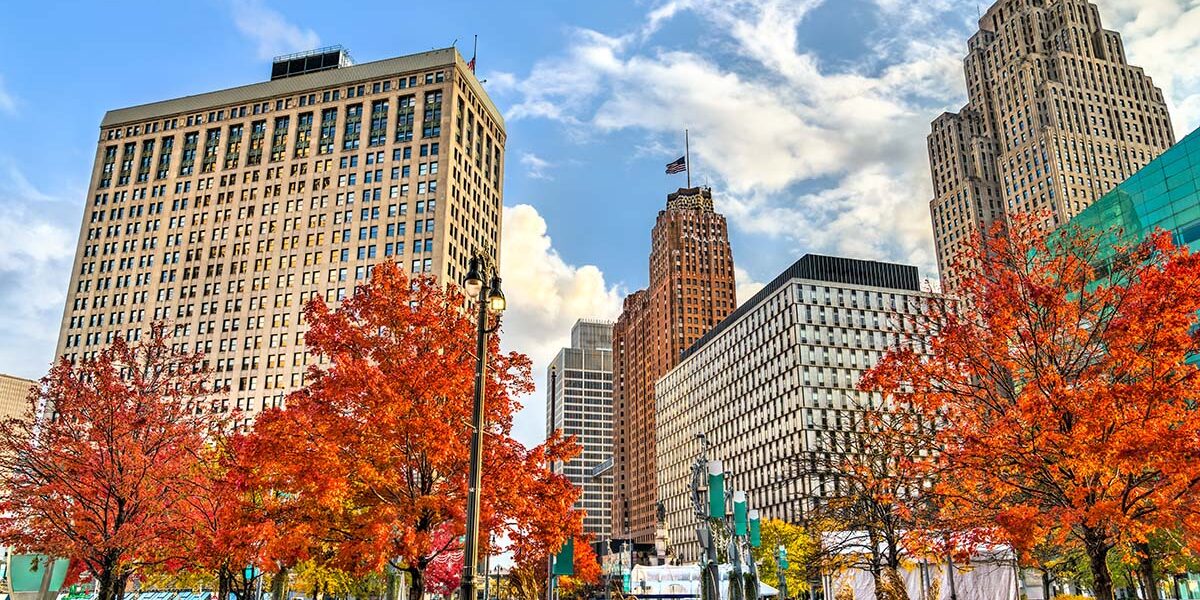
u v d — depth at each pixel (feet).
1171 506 55.77
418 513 71.00
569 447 82.28
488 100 513.04
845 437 136.15
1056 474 61.31
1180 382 55.77
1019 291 67.77
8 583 87.25
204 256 446.60
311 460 68.59
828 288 465.47
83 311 448.65
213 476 91.45
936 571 114.83
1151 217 220.43
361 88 468.34
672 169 578.66
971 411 69.67
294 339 415.03
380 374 72.13
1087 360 63.93
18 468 82.94
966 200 629.92
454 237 435.12
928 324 77.92
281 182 453.99
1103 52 622.54
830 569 118.83
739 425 518.78
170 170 473.26
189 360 96.63
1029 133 606.55
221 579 99.71
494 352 83.41
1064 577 122.31
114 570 85.40
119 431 82.64
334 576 142.82
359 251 426.51
